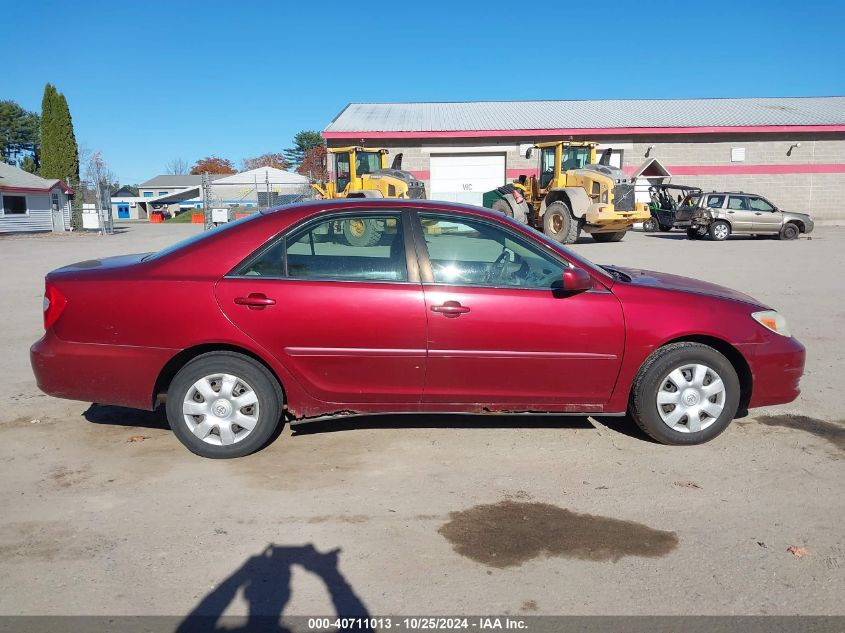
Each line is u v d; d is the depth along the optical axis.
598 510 3.81
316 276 4.48
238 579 3.15
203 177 29.38
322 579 3.15
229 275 4.45
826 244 20.83
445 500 3.93
